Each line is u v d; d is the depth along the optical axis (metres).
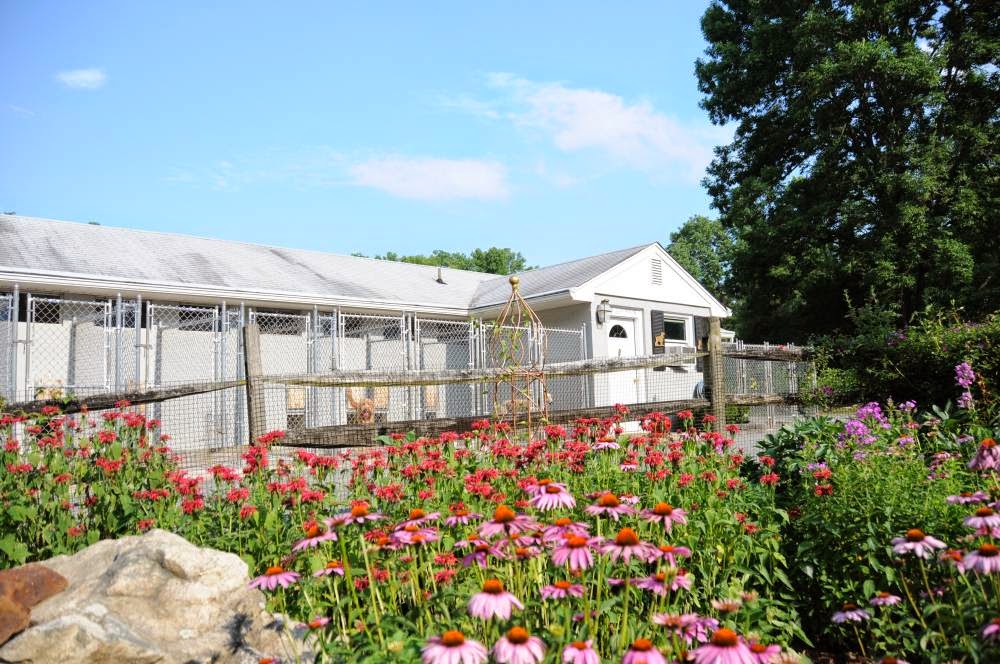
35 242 11.28
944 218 17.78
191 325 12.11
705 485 3.44
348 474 4.60
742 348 9.48
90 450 4.11
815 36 18.41
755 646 1.79
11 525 3.62
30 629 2.34
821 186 19.14
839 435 4.47
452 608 2.51
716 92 21.70
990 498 2.95
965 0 19.09
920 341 7.37
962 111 19.00
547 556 2.60
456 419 6.23
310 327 13.40
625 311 14.97
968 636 2.42
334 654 2.28
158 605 2.67
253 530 3.16
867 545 3.04
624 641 2.09
